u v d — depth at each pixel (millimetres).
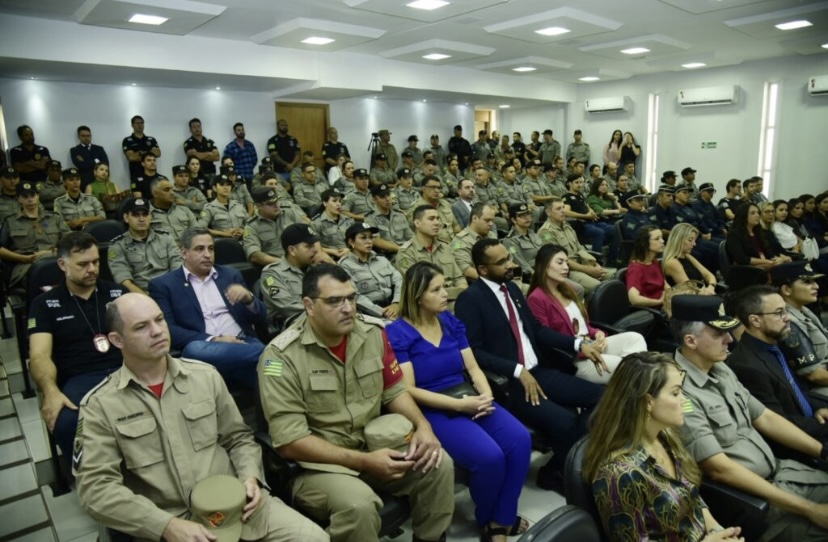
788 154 9477
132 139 7051
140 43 5906
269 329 2932
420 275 2191
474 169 8789
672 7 5809
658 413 1428
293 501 1744
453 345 2266
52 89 6746
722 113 10094
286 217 4590
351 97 9039
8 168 4836
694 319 1805
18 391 3229
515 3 5480
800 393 2184
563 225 4938
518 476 1986
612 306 3195
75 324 2318
